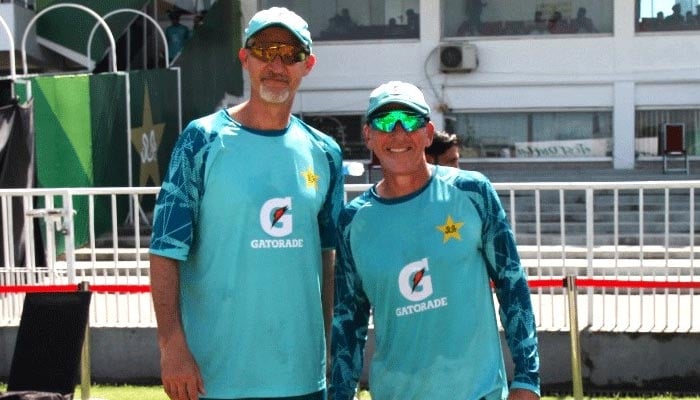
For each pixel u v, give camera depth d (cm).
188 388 378
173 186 388
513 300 390
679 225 1274
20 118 1027
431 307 383
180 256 385
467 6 1759
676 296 827
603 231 1289
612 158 1741
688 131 1727
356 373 407
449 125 1767
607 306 859
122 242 1154
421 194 389
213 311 392
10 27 1458
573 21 1741
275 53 389
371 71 1773
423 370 384
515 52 1748
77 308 634
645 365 802
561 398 779
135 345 848
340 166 415
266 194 389
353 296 404
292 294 394
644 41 1722
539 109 1748
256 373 391
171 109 1378
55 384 621
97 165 1158
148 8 1658
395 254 386
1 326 855
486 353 385
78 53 1471
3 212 854
